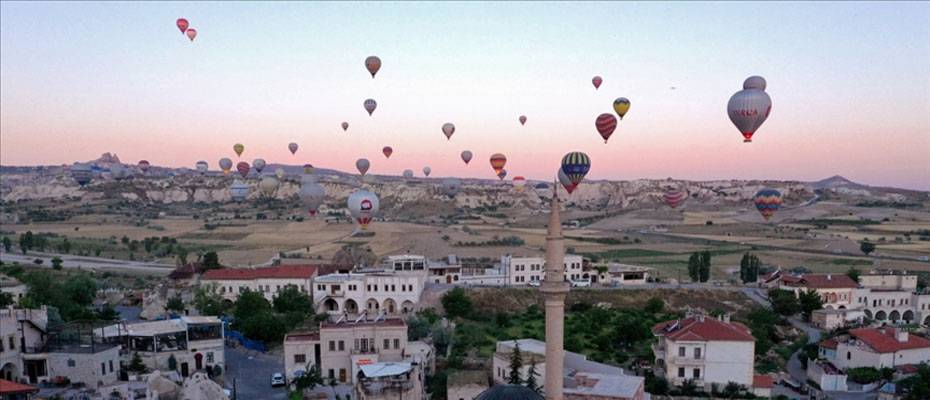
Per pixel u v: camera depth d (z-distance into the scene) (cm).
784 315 14325
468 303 14250
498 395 5438
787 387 9794
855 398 8994
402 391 7488
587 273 17950
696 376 9150
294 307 13738
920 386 8556
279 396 8512
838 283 15262
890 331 10556
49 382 8106
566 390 6988
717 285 17550
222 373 9456
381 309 14738
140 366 8744
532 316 14225
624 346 11588
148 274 19775
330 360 9312
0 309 8594
